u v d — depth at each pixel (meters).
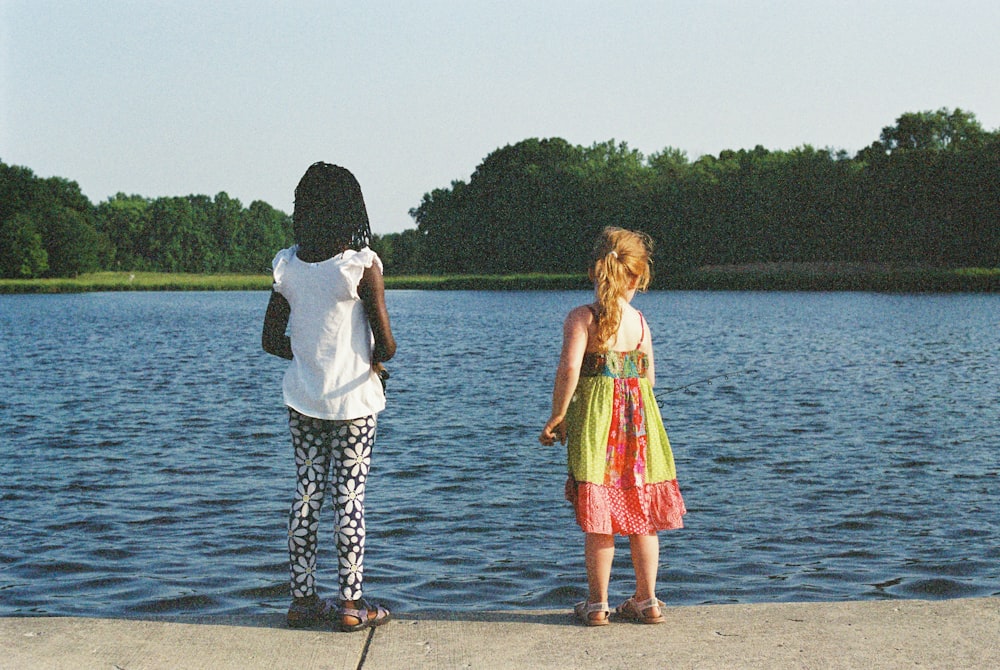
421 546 7.66
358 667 3.66
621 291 4.25
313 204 4.15
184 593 6.30
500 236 136.12
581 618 4.21
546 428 4.24
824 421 14.66
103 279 131.38
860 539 7.83
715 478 10.41
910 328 39.22
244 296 101.56
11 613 5.89
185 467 11.05
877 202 111.12
